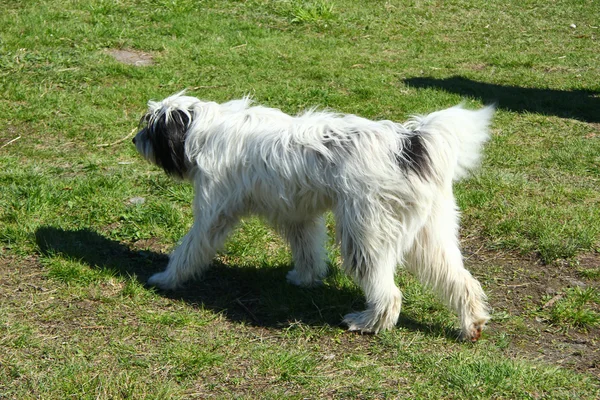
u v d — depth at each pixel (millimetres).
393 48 13078
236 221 5152
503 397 4180
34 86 9664
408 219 4559
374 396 4168
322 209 4852
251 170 4855
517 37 14352
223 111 5133
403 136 4539
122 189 6930
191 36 12336
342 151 4527
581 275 5793
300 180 4664
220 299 5270
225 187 5000
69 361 4363
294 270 5566
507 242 6262
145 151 5355
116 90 9711
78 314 4906
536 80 11742
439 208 4645
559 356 4680
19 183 6938
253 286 5492
